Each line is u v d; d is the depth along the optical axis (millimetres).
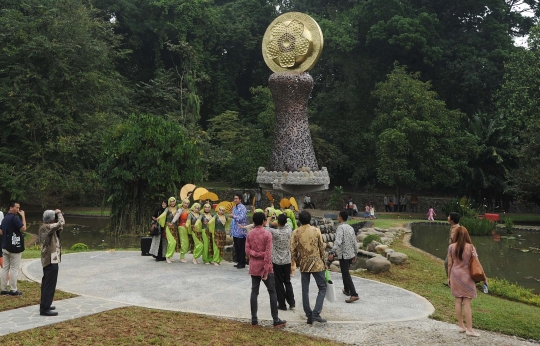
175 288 9117
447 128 31125
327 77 41781
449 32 40562
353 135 38031
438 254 16250
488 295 10133
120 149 20188
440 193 37938
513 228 24562
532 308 9234
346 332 6906
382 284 10086
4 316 6926
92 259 12289
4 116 28828
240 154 36500
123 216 20766
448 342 6680
